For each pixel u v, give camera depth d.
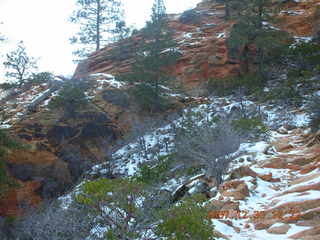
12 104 21.70
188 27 31.30
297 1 31.06
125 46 29.52
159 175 12.85
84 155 18.06
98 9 36.88
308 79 18.83
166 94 22.12
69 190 15.80
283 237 5.81
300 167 9.34
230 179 9.38
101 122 19.48
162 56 22.42
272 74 21.84
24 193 15.29
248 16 22.95
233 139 10.36
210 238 5.18
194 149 11.48
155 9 26.55
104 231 5.36
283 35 22.62
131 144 18.09
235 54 24.62
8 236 10.33
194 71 24.88
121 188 5.33
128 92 21.42
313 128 11.73
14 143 14.20
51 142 17.88
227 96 21.12
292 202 6.94
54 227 5.88
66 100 19.44
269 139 12.38
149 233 5.35
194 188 9.29
